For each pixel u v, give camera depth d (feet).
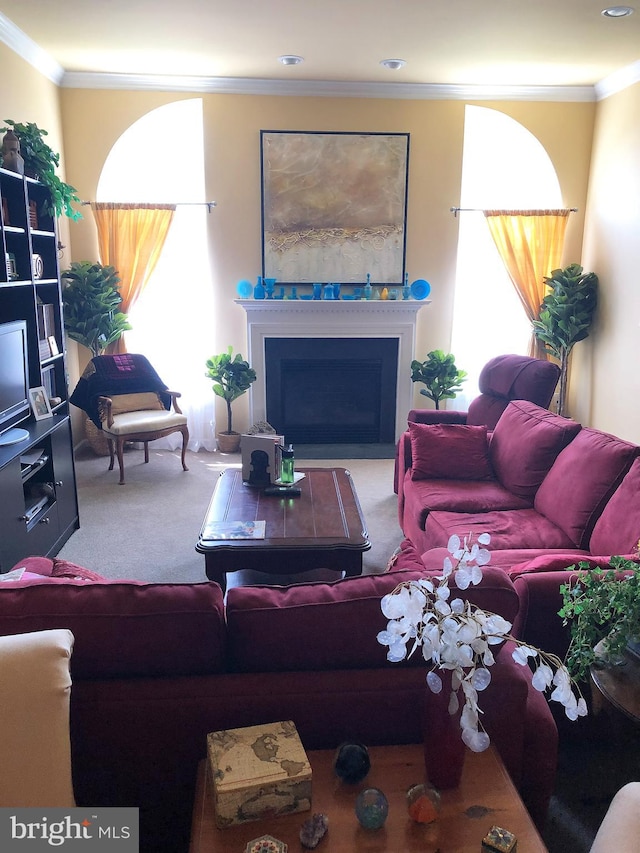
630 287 15.43
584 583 5.63
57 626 4.42
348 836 3.83
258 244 17.35
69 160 16.39
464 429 11.60
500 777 4.29
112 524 12.97
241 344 17.93
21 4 11.41
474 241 17.72
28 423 11.38
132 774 4.63
